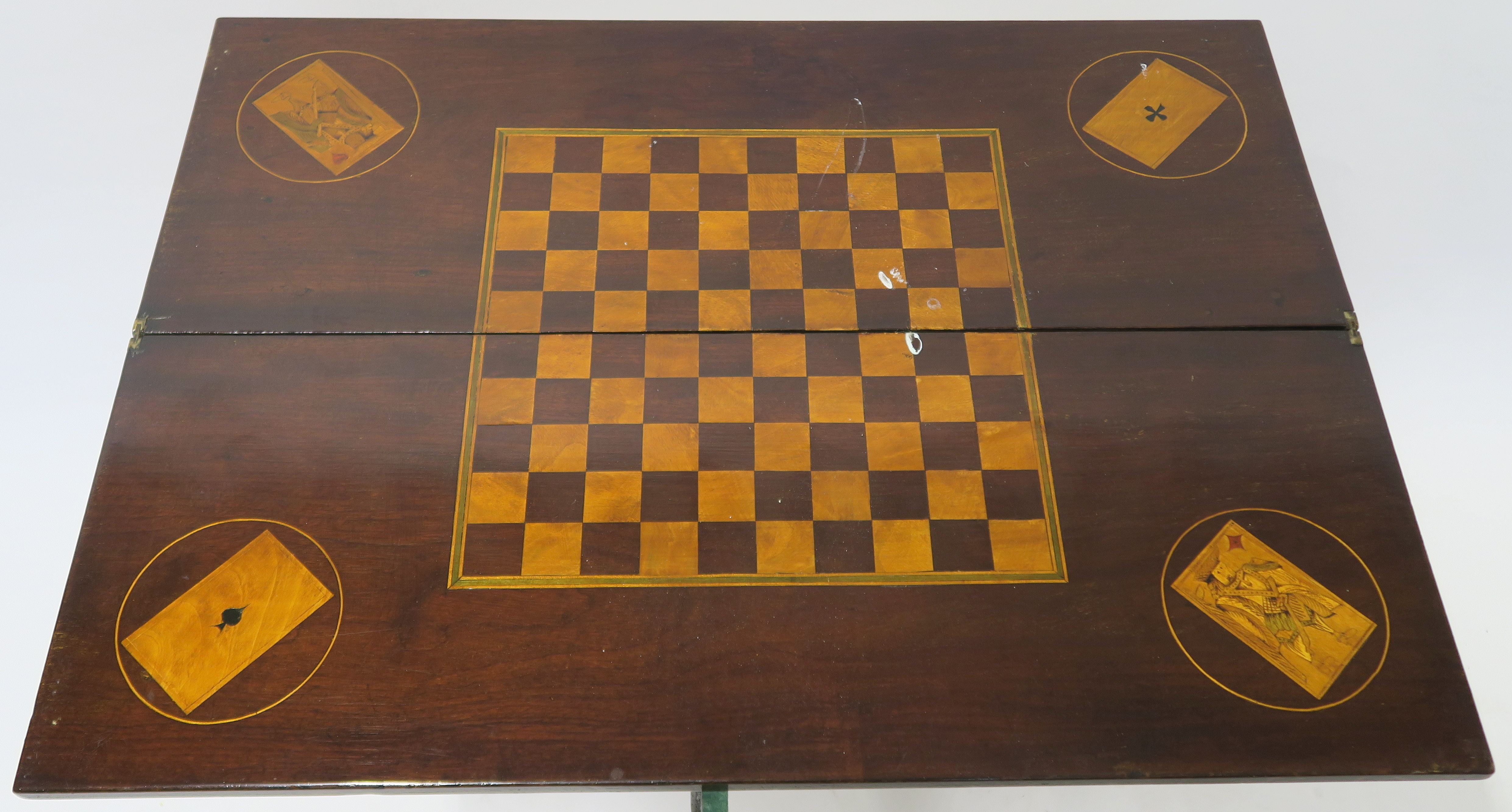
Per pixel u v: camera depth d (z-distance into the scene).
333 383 1.74
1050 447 1.71
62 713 1.48
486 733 1.49
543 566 1.61
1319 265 1.88
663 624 1.57
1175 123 2.06
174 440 1.68
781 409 1.74
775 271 1.88
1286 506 1.66
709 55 2.15
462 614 1.57
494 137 2.02
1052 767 1.47
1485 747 1.48
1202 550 1.62
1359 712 1.51
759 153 2.02
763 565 1.62
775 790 2.18
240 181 1.95
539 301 1.83
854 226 1.93
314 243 1.88
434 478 1.67
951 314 1.83
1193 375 1.77
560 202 1.95
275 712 1.49
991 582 1.61
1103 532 1.64
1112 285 1.86
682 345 1.79
